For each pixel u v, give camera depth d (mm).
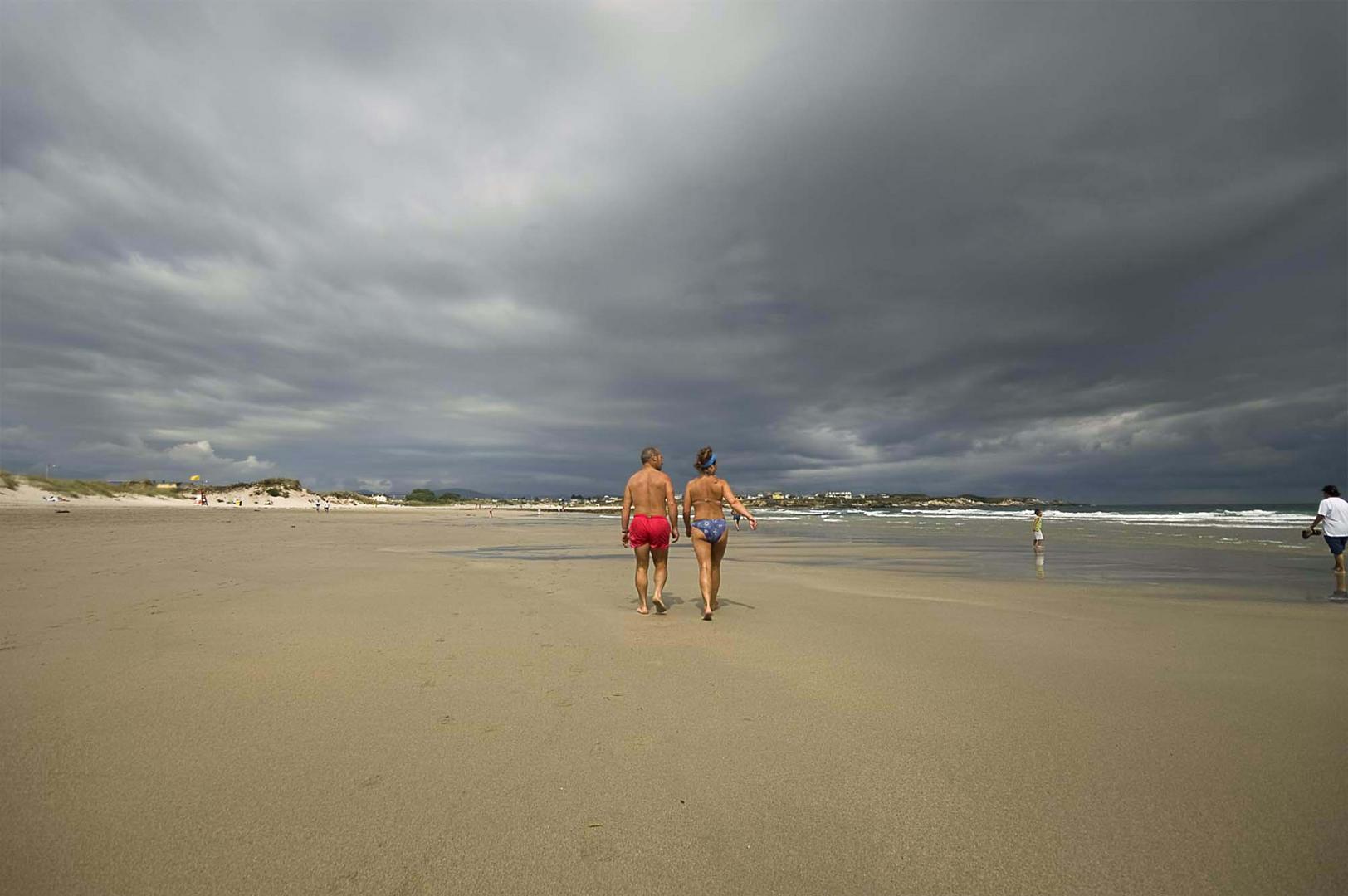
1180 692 4020
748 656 4898
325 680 4152
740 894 2018
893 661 4766
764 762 2967
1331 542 9844
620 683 4184
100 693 3830
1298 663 4723
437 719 3484
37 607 6371
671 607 7230
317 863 2145
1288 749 3109
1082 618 6574
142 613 6191
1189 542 19109
